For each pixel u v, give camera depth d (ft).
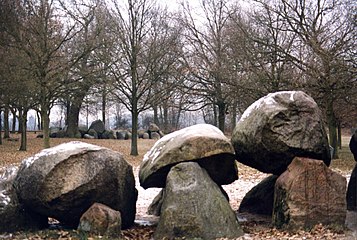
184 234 22.12
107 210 22.81
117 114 197.47
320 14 66.59
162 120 182.39
